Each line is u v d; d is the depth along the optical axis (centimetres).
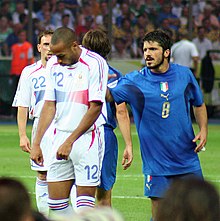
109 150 2797
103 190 2833
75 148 2472
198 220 1136
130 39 7862
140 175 4322
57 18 7950
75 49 2448
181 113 2511
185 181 1164
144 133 2525
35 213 1198
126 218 3189
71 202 2855
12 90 7594
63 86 2467
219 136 6300
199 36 7956
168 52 2508
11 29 7856
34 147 2505
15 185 1138
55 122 2497
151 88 2506
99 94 2439
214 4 8044
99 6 7944
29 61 7606
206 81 7706
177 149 2516
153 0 7944
